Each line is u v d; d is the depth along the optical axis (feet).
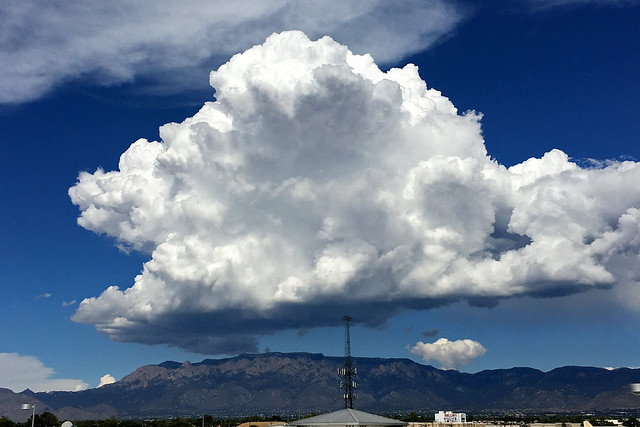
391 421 519.19
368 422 506.89
